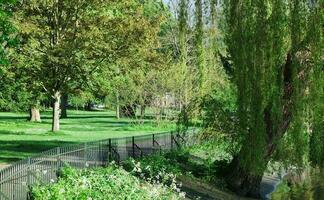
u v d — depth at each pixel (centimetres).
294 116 2344
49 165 1889
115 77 5003
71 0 4319
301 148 2377
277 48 2300
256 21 2327
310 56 2306
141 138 3002
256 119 2381
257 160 2428
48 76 4353
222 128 2783
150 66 4581
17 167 1591
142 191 1933
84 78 4419
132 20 4375
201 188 2620
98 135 4425
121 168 2258
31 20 4297
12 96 4959
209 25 2580
